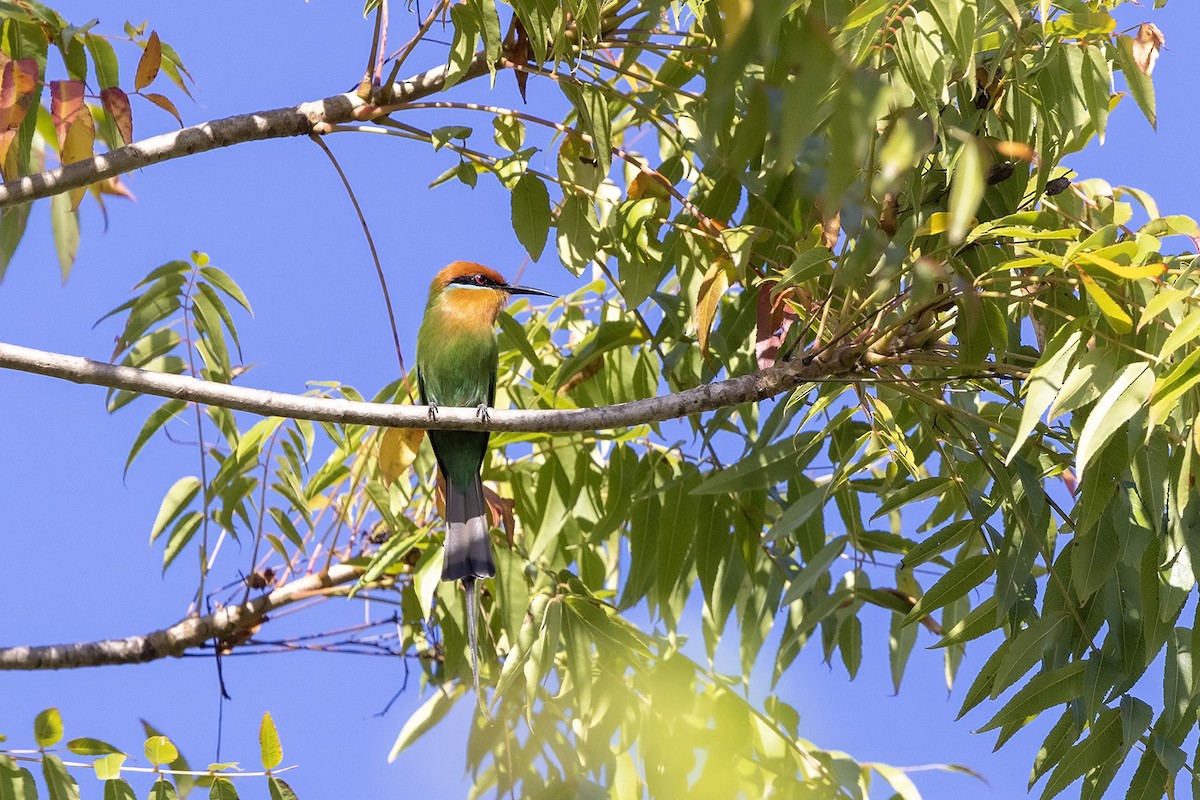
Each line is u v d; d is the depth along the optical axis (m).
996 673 7.28
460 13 7.60
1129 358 6.09
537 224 7.96
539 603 8.53
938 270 6.19
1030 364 7.53
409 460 8.36
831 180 3.13
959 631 7.55
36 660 9.31
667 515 9.32
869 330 7.08
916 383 7.43
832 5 6.30
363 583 8.82
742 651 10.03
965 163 4.65
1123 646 7.13
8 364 6.81
